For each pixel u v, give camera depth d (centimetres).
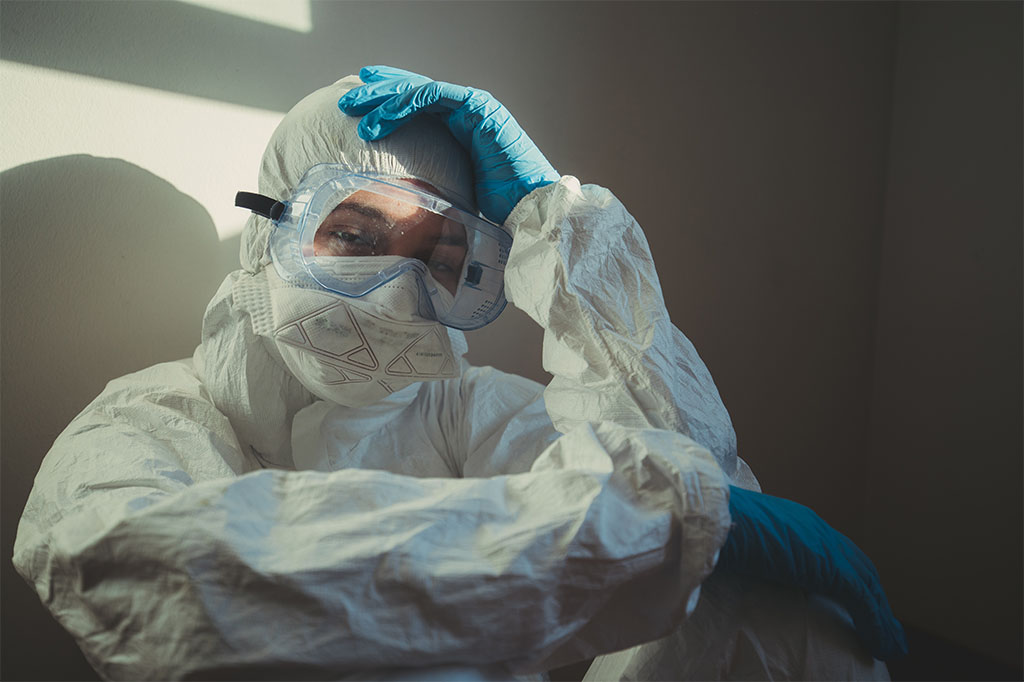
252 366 94
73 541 59
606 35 138
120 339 108
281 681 57
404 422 102
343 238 86
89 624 59
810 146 166
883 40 172
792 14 159
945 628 166
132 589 56
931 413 168
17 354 101
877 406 182
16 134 98
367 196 86
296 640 55
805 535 73
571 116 136
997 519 154
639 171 144
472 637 58
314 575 55
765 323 164
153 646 56
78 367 105
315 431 96
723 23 151
